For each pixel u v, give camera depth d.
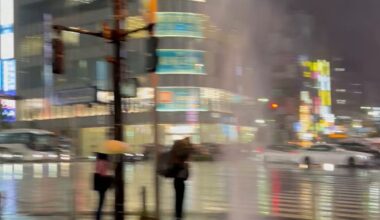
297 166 35.19
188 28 61.25
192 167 34.22
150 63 10.79
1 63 73.19
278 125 75.38
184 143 11.48
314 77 108.69
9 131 44.72
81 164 39.25
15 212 12.85
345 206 14.00
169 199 15.77
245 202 15.00
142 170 30.48
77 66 63.81
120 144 10.46
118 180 10.55
